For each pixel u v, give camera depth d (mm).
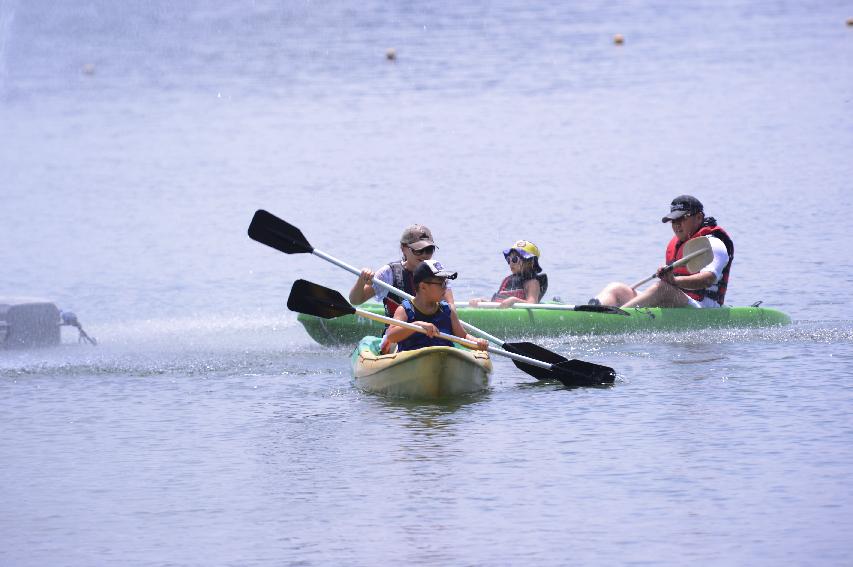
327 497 27156
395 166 92812
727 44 154500
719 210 72438
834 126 100062
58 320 47750
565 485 27438
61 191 89062
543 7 196875
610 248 64625
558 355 39125
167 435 33188
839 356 40750
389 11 198375
